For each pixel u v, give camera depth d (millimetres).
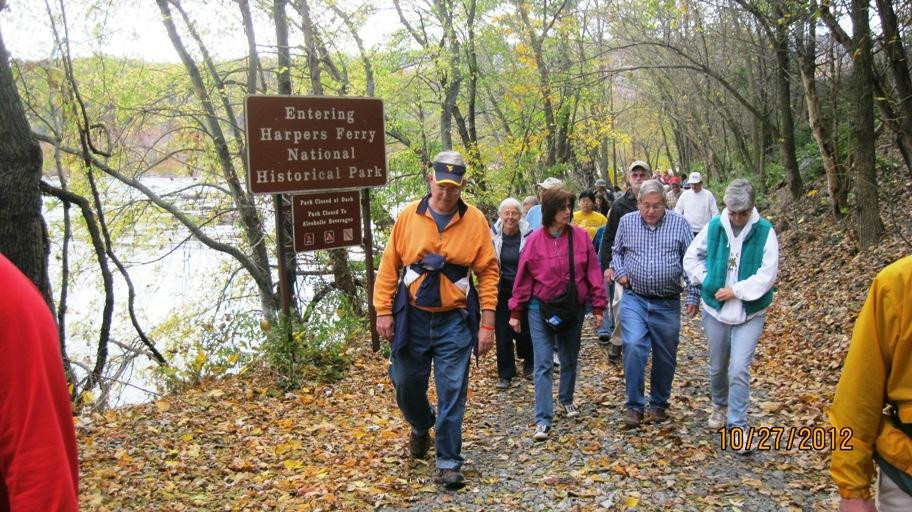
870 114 10555
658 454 5355
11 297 1750
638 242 5973
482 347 5008
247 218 12891
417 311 4957
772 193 18797
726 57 20359
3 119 5723
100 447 5707
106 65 12102
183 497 4852
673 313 6000
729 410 5465
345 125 7617
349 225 7820
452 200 4844
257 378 8016
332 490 4938
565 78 16062
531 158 16828
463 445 5938
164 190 14234
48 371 1792
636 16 18297
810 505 4387
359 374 8250
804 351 8445
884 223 11391
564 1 16969
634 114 38375
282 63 10836
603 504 4488
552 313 5875
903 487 2363
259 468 5457
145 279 17625
